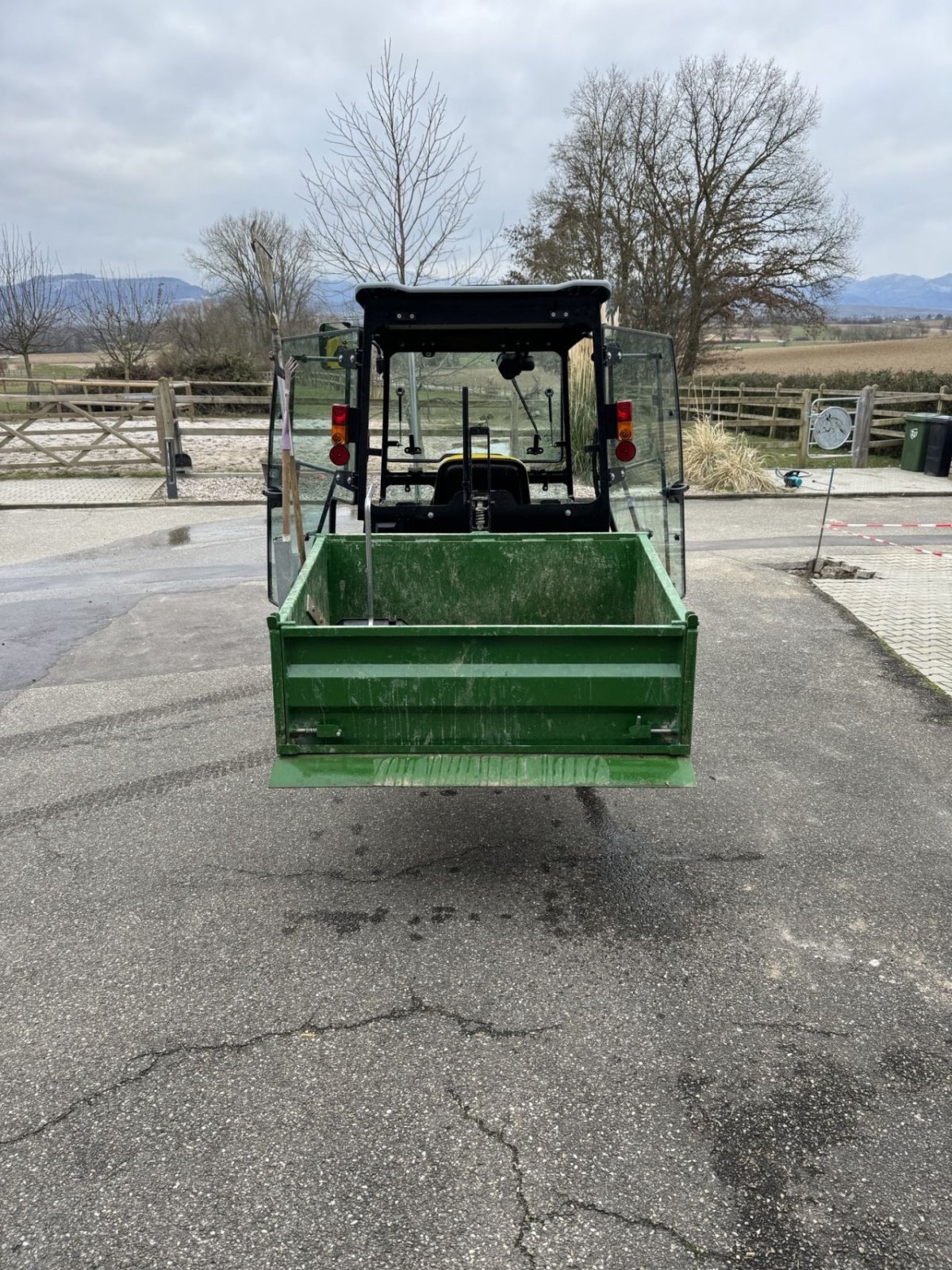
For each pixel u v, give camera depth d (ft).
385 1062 9.27
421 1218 7.58
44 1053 9.42
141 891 12.33
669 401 17.81
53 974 10.65
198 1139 8.38
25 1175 8.02
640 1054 9.37
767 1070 9.15
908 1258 7.23
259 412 92.89
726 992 10.28
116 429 54.19
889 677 20.16
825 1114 8.61
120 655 21.90
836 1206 7.66
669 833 13.76
